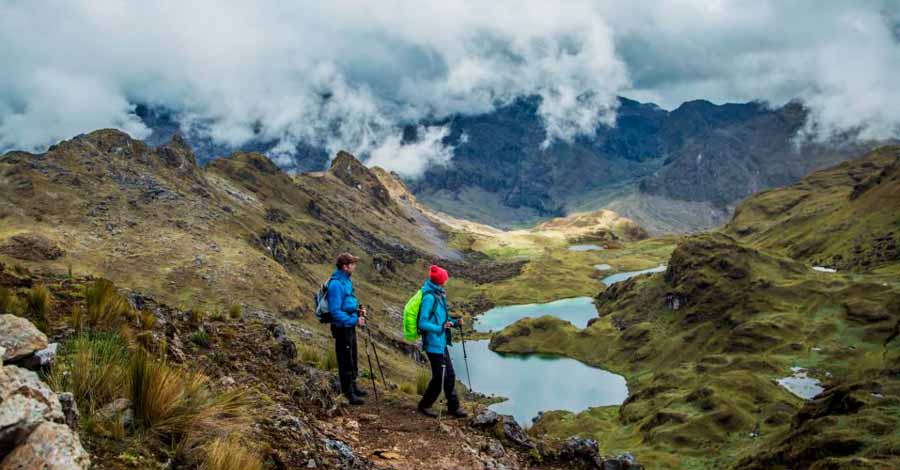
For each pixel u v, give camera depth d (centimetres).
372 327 19050
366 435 1156
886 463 5431
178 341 1241
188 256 19862
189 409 808
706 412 13250
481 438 1238
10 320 768
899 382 8419
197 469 718
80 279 1370
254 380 1188
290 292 19725
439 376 1272
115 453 679
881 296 19975
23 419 544
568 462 1281
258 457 791
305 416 1109
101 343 913
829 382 15200
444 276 1297
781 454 8138
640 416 14900
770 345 19088
